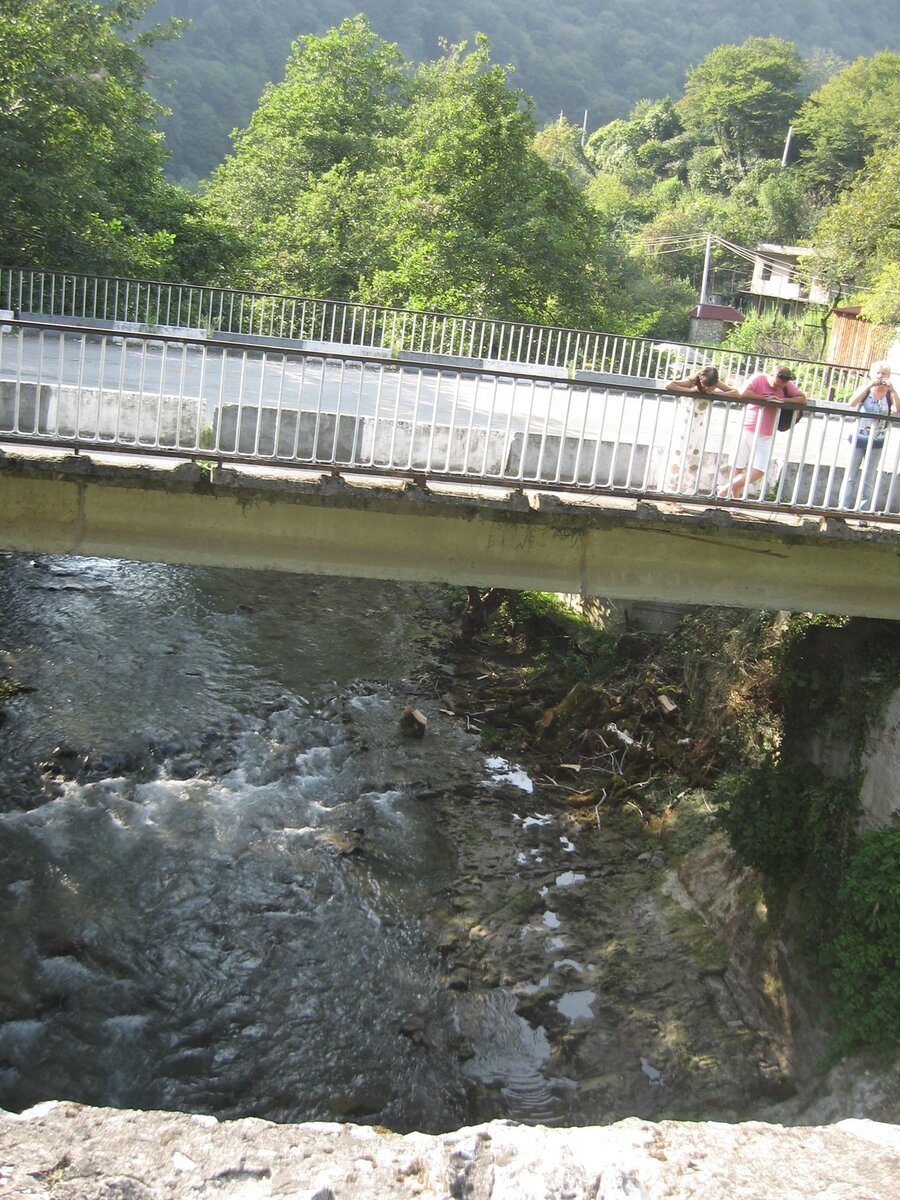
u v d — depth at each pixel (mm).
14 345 15938
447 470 9844
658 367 21453
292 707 18562
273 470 9836
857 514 10523
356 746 17562
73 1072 10742
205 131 73188
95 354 15742
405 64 46156
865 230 33844
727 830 13555
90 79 24859
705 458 10516
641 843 15898
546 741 18422
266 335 20344
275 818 15336
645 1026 12383
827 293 42938
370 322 22469
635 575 10969
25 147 22328
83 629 20188
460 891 14398
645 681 19000
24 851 13781
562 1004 12617
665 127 80375
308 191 39344
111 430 9359
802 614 13750
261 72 82000
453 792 16750
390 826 15578
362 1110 10812
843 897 11391
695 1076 11711
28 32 23484
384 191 34688
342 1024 11867
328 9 94375
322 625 22359
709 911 14141
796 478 10406
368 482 9883
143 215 28875
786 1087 11633
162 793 15508
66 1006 11500
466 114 27453
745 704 15969
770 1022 12391
